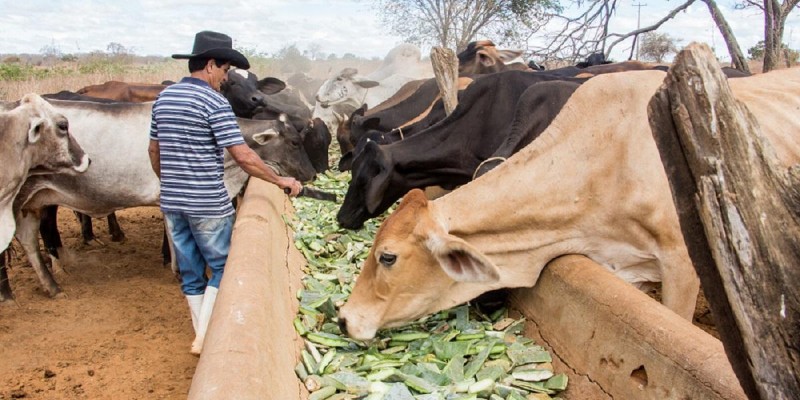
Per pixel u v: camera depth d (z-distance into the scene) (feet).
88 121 21.27
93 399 15.31
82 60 132.16
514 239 14.02
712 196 5.67
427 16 78.74
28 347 18.20
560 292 13.32
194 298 16.90
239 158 15.79
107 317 20.45
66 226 31.42
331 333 14.24
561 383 12.25
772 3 34.99
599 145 14.02
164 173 15.72
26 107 19.08
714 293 6.10
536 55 47.14
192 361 17.44
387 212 25.02
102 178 21.35
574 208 14.02
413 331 14.33
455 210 13.62
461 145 21.42
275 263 14.94
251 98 33.24
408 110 31.91
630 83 14.17
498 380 12.37
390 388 11.48
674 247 13.80
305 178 24.16
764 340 5.67
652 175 13.65
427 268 13.10
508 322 14.67
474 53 43.93
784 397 5.67
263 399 8.43
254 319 10.35
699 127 5.72
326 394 11.48
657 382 9.97
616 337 11.15
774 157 5.79
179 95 15.52
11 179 18.83
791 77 17.70
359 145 26.48
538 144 14.26
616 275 13.39
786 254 5.62
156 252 27.55
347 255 19.57
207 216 15.92
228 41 15.94
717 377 8.81
